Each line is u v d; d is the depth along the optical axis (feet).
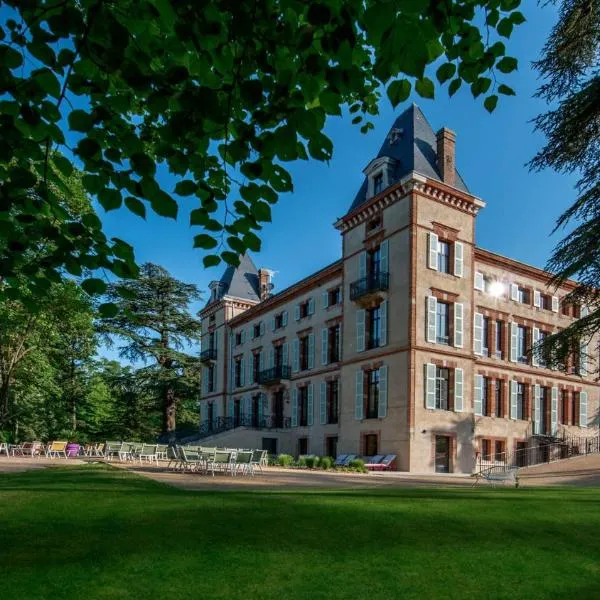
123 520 25.48
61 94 11.87
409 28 9.90
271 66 12.78
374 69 11.49
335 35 11.42
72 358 152.15
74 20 10.99
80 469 53.98
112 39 11.03
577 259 50.03
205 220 15.25
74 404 156.56
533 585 19.11
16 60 11.38
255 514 27.22
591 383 125.80
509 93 15.29
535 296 117.80
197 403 200.64
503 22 14.39
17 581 17.52
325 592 17.56
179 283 154.40
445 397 94.53
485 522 27.76
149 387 145.89
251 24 11.54
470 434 94.84
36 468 58.80
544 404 117.19
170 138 12.89
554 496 40.37
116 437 159.84
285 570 19.48
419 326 91.81
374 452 96.37
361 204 104.88
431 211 96.63
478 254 107.14
